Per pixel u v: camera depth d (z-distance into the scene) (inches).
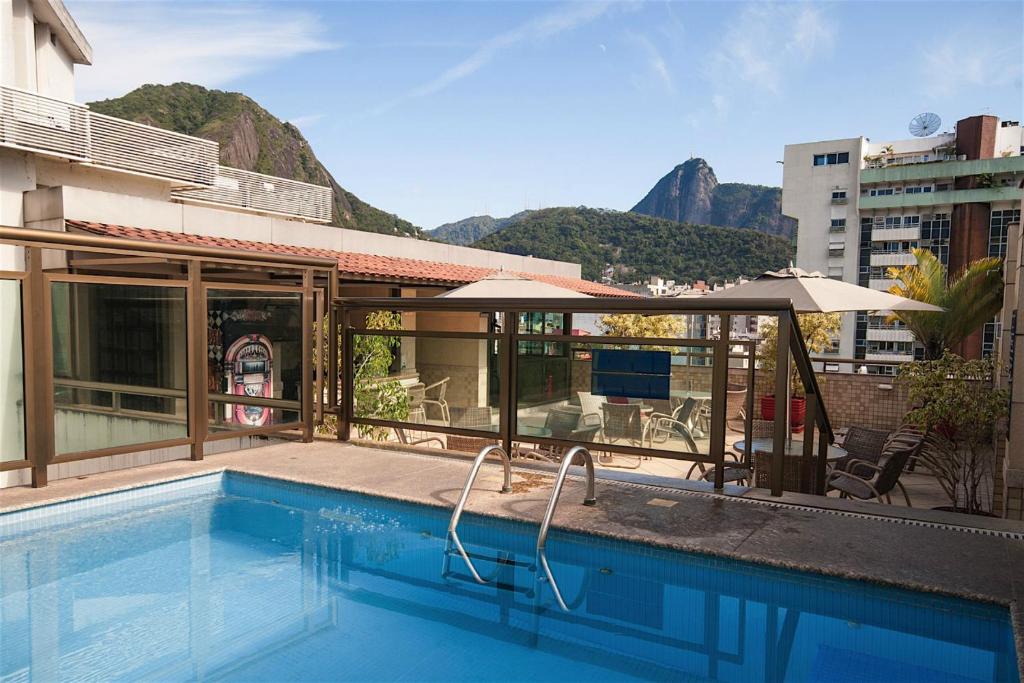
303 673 122.1
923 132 2593.5
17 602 154.4
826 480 257.0
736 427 475.2
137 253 231.9
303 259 287.6
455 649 132.1
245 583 165.9
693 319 1016.2
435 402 278.2
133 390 241.1
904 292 634.2
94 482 225.5
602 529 181.8
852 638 137.3
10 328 210.1
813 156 2755.9
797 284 315.0
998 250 2459.4
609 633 139.0
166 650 132.0
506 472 218.4
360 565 178.4
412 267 629.0
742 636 137.7
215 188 882.1
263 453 277.9
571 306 233.5
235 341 273.9
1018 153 2704.2
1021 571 152.2
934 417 271.3
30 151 609.3
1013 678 119.4
